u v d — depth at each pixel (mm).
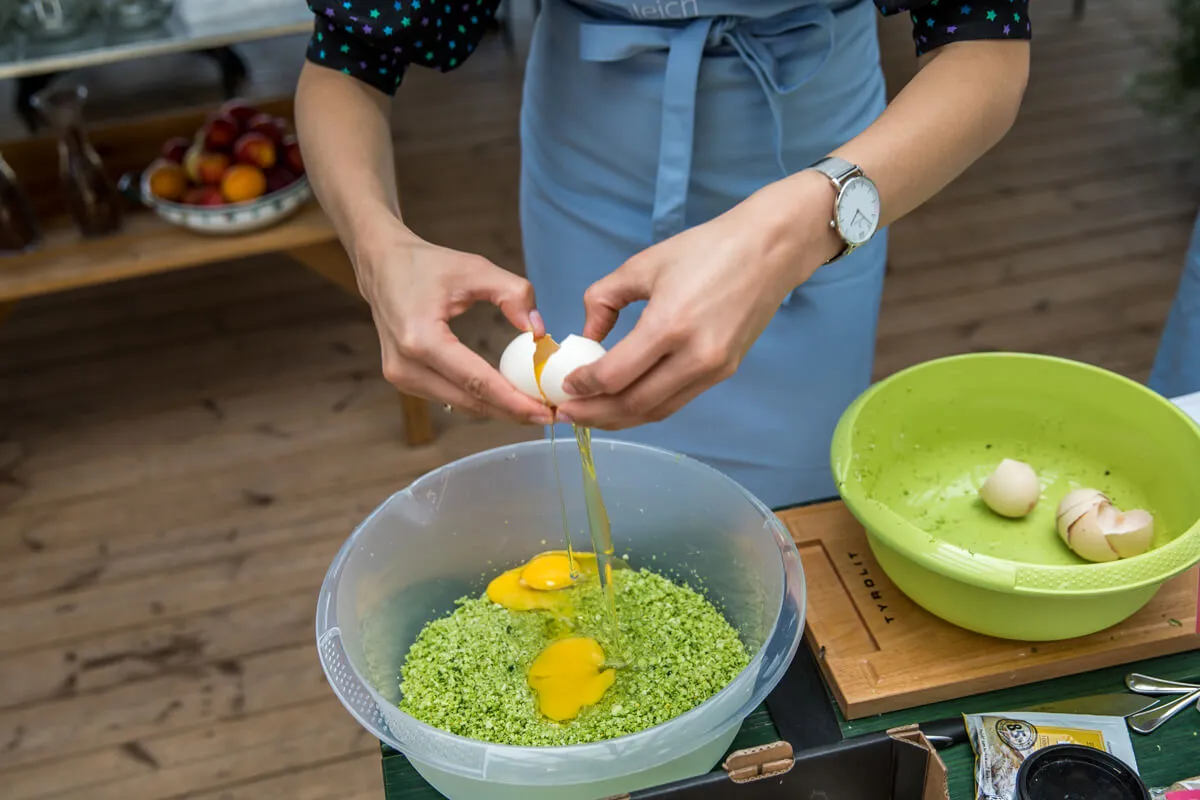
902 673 938
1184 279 1435
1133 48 3678
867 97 1256
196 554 2180
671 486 1059
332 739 1828
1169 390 1493
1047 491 1117
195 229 2252
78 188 2195
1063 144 3279
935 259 2902
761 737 917
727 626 1047
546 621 1054
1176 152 3203
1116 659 947
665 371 750
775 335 1346
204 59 3719
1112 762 783
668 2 1094
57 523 2260
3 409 2561
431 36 1091
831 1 1120
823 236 827
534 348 834
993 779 854
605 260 1331
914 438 1144
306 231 2256
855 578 1034
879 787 827
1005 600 892
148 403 2562
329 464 2375
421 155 3359
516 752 790
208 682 1932
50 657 1988
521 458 1066
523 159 1408
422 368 832
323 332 2754
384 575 1009
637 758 795
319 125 1050
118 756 1817
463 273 838
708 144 1192
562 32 1203
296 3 2197
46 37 2080
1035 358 1103
